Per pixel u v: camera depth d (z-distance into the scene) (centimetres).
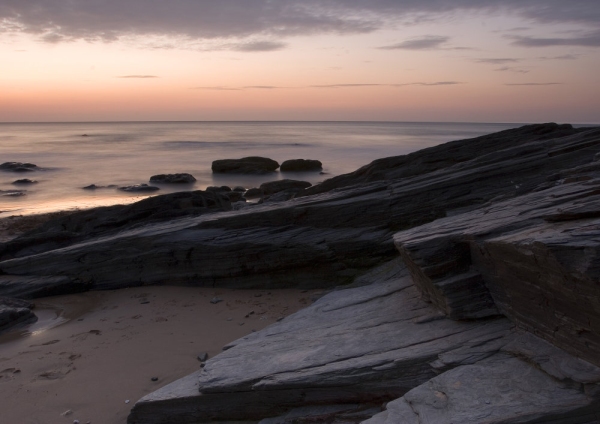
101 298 1363
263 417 707
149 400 727
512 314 669
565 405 517
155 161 6888
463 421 522
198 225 1410
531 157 1319
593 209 606
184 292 1338
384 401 653
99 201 3669
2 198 3806
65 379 887
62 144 10931
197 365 911
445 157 1700
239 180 5009
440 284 712
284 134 17788
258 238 1320
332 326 826
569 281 533
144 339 1041
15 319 1190
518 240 599
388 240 1241
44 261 1471
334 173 5538
